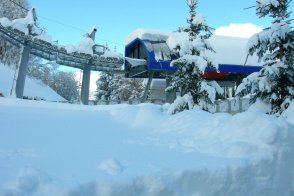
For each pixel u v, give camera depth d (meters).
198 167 5.54
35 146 6.79
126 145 7.50
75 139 8.01
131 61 31.48
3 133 7.96
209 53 32.88
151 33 32.47
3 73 55.69
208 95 14.37
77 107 17.62
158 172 5.14
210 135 8.07
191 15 15.96
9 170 4.78
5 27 24.56
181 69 15.34
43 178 4.36
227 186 5.66
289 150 6.90
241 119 7.79
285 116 10.63
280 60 12.16
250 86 11.95
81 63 31.64
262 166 6.30
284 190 6.51
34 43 26.08
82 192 4.29
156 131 9.88
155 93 40.56
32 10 25.62
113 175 4.80
